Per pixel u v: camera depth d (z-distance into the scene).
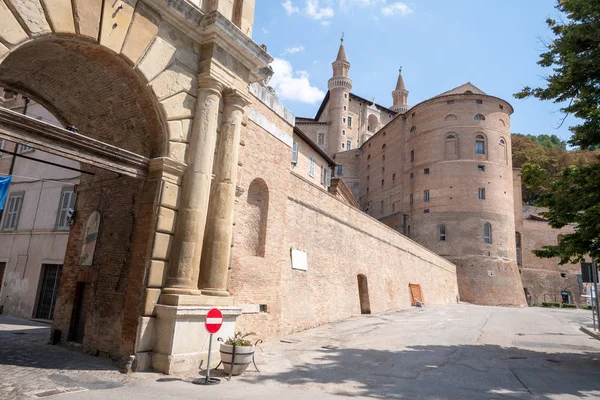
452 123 54.94
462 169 53.09
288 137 15.89
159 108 9.08
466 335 15.91
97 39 7.90
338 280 20.08
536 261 61.66
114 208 10.78
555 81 12.34
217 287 9.41
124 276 9.74
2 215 20.30
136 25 8.62
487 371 9.82
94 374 7.86
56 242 18.20
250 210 13.80
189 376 8.06
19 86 10.53
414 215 56.28
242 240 13.04
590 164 12.66
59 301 11.55
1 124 6.71
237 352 8.29
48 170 19.56
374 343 13.42
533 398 7.60
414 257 33.91
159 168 9.05
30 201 19.73
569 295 59.31
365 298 23.47
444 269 43.94
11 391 6.34
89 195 11.87
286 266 15.60
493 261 50.56
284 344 12.65
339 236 20.77
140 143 10.01
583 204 11.50
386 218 62.91
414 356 11.41
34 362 8.73
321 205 19.09
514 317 25.28
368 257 24.38
